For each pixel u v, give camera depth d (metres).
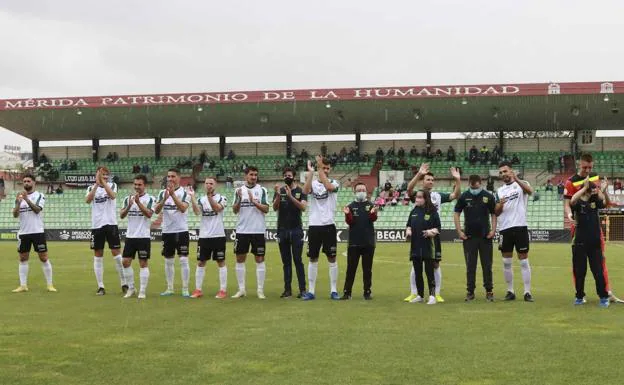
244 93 42.59
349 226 13.20
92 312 11.27
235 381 6.75
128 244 13.81
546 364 7.35
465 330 9.31
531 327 9.52
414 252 12.58
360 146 51.59
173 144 53.19
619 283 16.61
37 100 43.84
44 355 7.86
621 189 41.50
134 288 14.62
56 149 54.12
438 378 6.83
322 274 19.45
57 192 48.22
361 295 14.09
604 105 42.75
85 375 6.99
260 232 13.69
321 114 45.75
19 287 15.19
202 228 13.87
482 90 40.41
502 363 7.40
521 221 12.73
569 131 49.50
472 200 12.87
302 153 50.16
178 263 23.41
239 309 11.62
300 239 13.62
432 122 47.19
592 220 11.81
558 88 39.78
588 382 6.66
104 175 14.40
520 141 50.09
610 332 9.10
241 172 49.34
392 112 45.12
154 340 8.73
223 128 49.47
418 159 49.16
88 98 43.53
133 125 48.88
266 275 19.06
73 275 18.86
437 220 12.63
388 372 7.06
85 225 46.06
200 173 50.00
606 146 49.03
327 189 13.38
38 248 14.81
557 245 35.81
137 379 6.84
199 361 7.56
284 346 8.31
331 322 10.06
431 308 11.61
